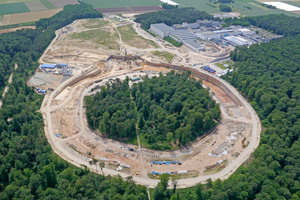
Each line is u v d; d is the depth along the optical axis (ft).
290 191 645.51
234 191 627.87
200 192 647.15
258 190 653.71
